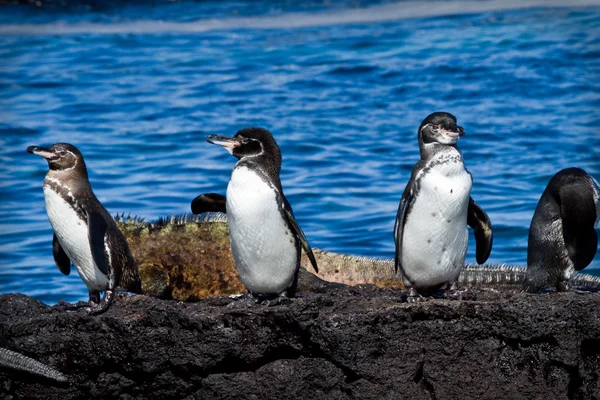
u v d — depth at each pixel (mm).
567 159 22297
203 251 13914
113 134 26109
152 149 24469
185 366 10117
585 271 16594
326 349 9875
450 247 10281
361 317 9836
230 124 26766
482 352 9930
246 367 10109
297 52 36312
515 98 28594
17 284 15875
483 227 10906
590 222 10484
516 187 20281
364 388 9914
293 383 10008
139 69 35125
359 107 28266
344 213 18969
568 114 26438
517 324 9875
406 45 36219
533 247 10875
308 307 9914
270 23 42125
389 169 21984
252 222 10297
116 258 10609
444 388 9961
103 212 10805
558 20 38469
